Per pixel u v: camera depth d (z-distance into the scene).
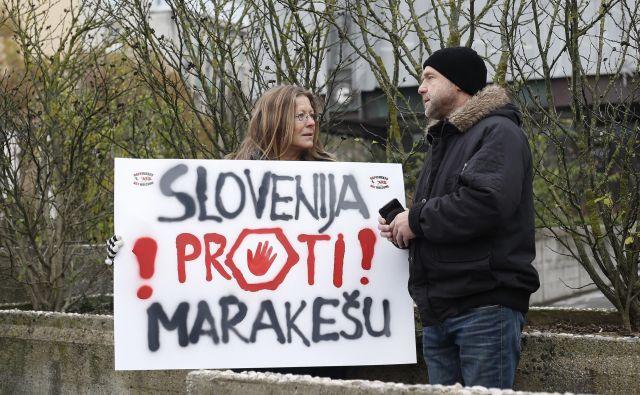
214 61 6.53
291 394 3.24
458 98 4.00
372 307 4.45
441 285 3.83
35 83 7.43
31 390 5.85
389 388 3.05
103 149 7.61
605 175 5.75
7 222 7.46
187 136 6.54
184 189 4.41
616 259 5.77
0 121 7.14
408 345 4.44
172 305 4.31
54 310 7.42
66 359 5.68
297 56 6.60
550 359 4.45
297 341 4.37
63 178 7.41
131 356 4.24
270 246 4.44
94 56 7.38
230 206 4.44
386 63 8.79
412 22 5.90
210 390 3.41
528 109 6.10
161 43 6.50
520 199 3.70
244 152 4.84
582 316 6.30
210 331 4.31
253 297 4.38
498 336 3.73
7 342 5.95
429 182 3.96
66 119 7.43
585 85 5.88
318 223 4.48
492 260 3.70
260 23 6.54
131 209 4.34
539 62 7.95
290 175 4.51
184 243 4.37
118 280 4.29
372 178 4.57
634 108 6.28
